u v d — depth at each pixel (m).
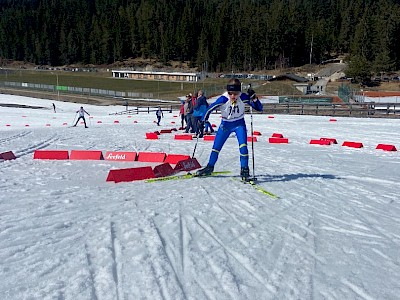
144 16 142.38
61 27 148.00
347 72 77.88
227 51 119.12
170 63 130.62
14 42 146.62
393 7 103.50
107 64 138.12
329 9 134.38
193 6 142.75
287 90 62.19
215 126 20.62
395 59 87.94
